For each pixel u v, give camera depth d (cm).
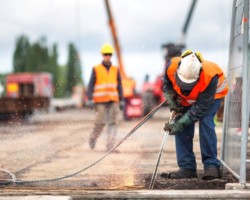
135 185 754
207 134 779
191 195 616
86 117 3180
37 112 3484
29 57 14700
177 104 785
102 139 1533
